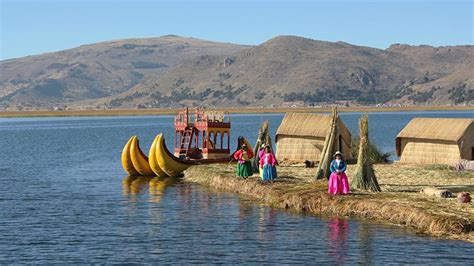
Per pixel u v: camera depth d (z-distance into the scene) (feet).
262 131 142.00
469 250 79.05
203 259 79.20
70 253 82.74
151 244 86.89
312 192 108.99
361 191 109.19
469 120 146.51
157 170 158.30
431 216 88.99
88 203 121.29
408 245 81.92
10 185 150.82
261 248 83.51
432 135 148.15
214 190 132.36
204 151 165.78
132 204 118.83
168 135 400.06
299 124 163.43
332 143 123.54
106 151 267.18
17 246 86.58
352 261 76.74
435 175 128.67
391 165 147.74
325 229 91.91
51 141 348.38
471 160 143.54
